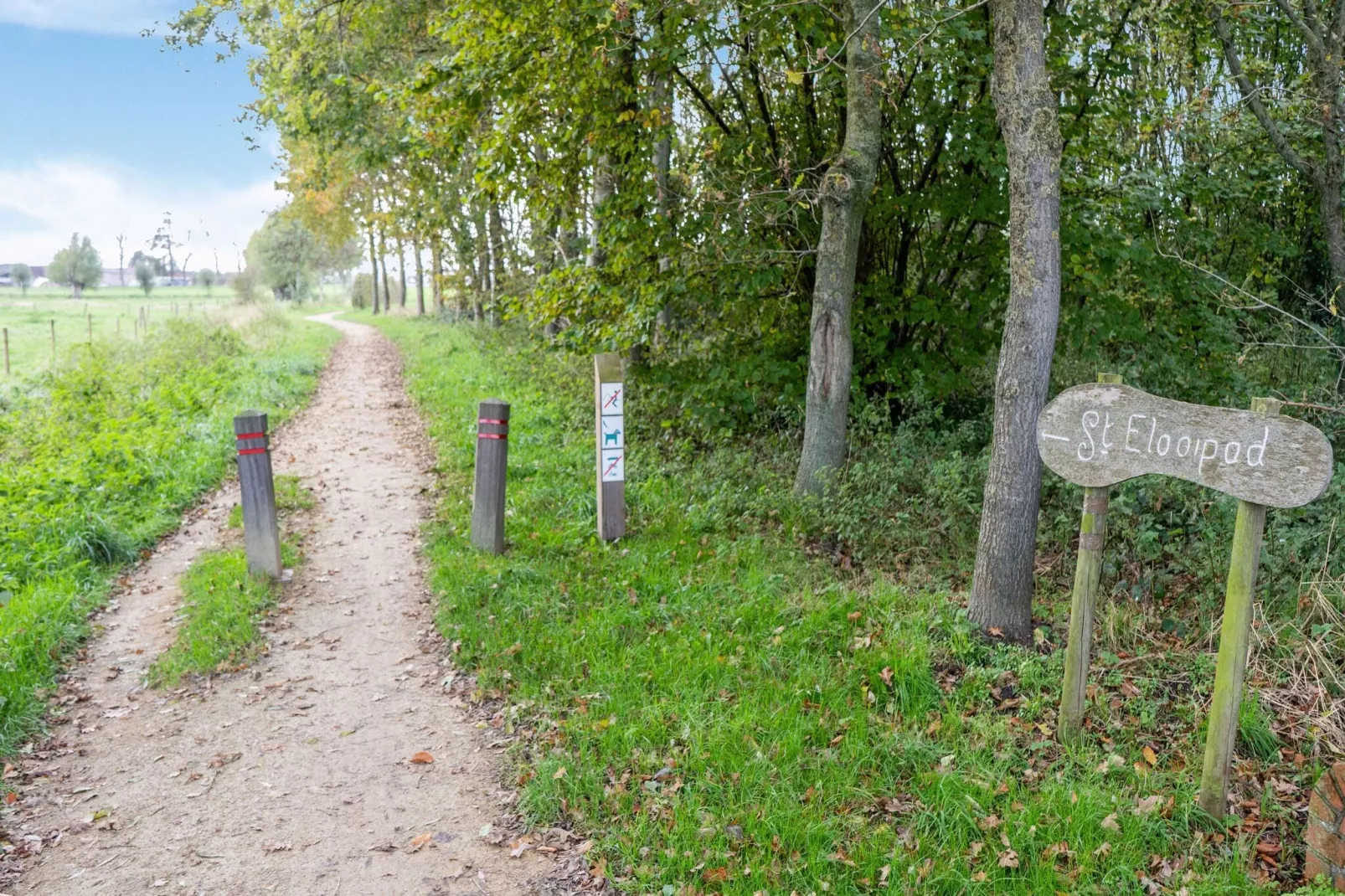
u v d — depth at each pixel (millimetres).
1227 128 10227
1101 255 8906
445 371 19078
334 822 4402
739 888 3734
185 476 10391
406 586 7512
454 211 20578
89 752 5059
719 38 8609
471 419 13414
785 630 5914
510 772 4812
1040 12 5277
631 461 10141
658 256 9820
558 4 8320
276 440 13172
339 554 8250
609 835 4164
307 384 18500
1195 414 4023
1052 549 7395
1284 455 3762
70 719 5414
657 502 8820
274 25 15844
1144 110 10602
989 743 4688
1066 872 3801
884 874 3760
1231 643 3939
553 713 5254
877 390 10750
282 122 18188
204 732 5277
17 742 5082
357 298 62656
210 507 9789
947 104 9258
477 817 4441
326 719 5418
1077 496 7527
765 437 10625
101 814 4457
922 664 5219
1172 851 3926
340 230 32969
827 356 8477
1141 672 5379
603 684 5414
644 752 4762
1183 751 4602
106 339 20422
